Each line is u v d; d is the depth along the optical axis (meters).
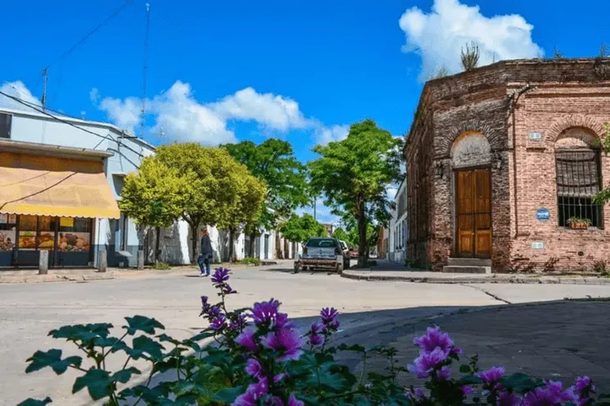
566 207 18.73
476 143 19.88
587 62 18.45
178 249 33.91
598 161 18.58
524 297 12.52
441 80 20.55
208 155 30.52
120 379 1.80
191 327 8.05
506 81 18.86
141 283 17.02
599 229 18.30
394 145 29.67
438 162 20.58
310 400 1.77
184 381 2.04
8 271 20.61
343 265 25.58
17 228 22.45
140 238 28.83
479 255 19.66
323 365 2.15
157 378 5.05
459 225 20.22
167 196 25.41
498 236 18.83
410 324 8.25
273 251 65.00
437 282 17.22
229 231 41.31
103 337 2.06
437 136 20.66
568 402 2.00
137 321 2.19
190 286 15.82
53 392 4.60
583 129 18.69
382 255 72.50
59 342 6.77
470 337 6.94
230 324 2.84
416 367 1.96
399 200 44.59
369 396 2.19
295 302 11.74
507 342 6.55
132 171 26.94
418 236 27.50
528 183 18.56
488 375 1.98
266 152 41.50
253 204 34.50
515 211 18.55
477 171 19.88
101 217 22.67
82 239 24.22
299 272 25.02
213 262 36.66
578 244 18.25
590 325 8.01
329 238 25.12
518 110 18.80
